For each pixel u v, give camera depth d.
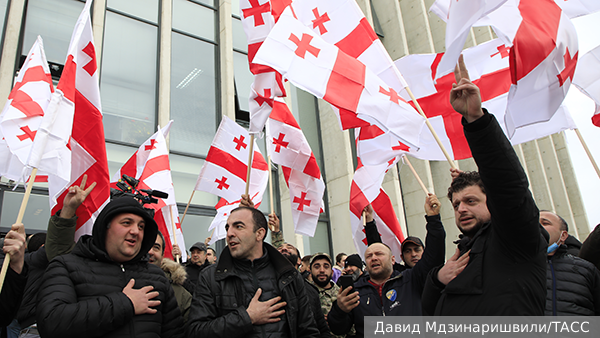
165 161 5.44
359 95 3.65
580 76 4.21
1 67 7.38
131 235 2.60
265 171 5.93
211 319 2.76
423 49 13.32
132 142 8.72
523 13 3.33
